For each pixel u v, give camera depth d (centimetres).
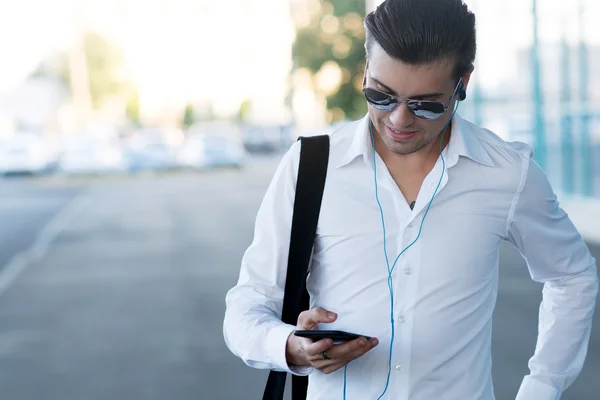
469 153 201
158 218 1744
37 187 2838
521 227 209
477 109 1919
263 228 213
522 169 204
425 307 200
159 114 7100
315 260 212
